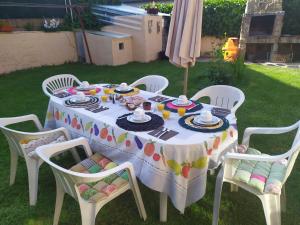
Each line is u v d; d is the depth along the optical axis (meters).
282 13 7.52
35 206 2.19
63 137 2.36
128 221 2.01
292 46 8.02
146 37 7.86
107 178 1.81
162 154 1.68
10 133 2.04
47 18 8.27
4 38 6.61
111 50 7.49
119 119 2.05
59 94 2.78
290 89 4.93
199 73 6.23
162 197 1.90
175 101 2.41
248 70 6.36
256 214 2.04
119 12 8.02
